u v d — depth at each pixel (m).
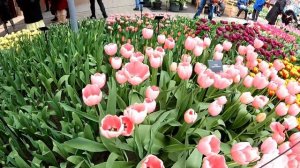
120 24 4.36
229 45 2.59
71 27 3.59
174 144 1.61
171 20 5.03
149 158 1.13
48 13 9.26
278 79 2.14
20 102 2.12
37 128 1.82
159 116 1.85
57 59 2.66
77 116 1.74
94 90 1.47
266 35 5.50
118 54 2.92
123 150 1.58
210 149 1.17
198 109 1.97
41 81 2.33
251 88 2.25
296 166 1.30
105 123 1.22
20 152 1.74
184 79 1.86
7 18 6.49
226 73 1.78
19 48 3.05
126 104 2.07
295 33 7.66
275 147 1.32
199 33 4.08
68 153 1.72
